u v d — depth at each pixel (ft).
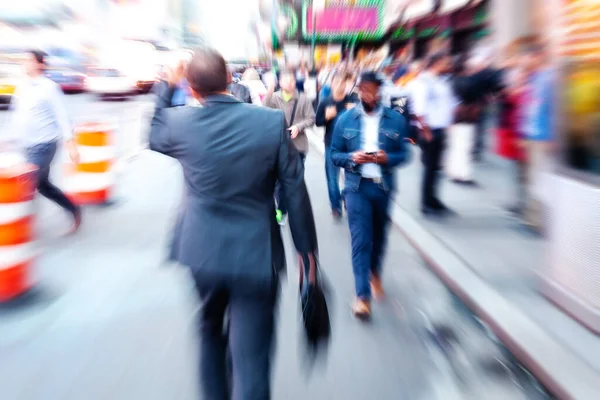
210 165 8.33
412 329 14.69
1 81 70.08
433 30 58.23
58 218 25.31
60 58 100.63
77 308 15.72
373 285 16.48
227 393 9.43
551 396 11.82
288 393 11.64
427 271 19.03
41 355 13.09
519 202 24.18
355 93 25.61
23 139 20.77
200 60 8.53
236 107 8.56
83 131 27.58
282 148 8.45
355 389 11.84
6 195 15.85
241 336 8.69
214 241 8.35
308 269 8.89
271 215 8.79
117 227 23.85
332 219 25.64
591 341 13.51
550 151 15.83
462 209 25.88
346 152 15.19
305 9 78.13
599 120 13.64
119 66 98.27
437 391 11.87
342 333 14.40
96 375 12.21
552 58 15.47
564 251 15.14
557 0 14.75
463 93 26.40
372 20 73.20
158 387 11.69
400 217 24.70
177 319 14.99
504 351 13.65
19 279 16.28
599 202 13.67
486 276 17.70
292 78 22.82
